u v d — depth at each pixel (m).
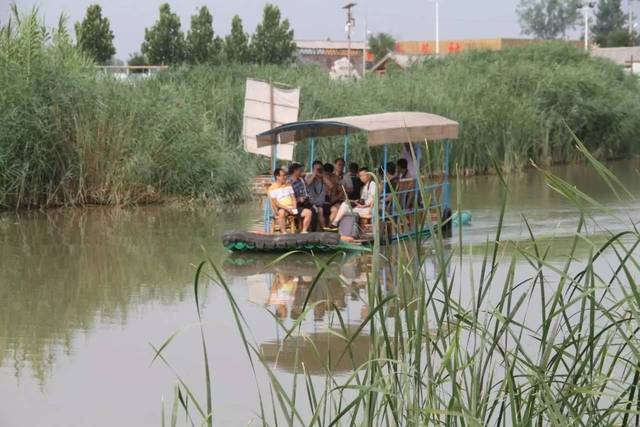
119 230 24.47
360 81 44.06
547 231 23.09
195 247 21.95
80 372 12.54
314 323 14.73
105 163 29.25
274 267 19.58
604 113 48.03
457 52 58.97
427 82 44.66
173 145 30.23
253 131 30.86
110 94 29.72
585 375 7.94
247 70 41.56
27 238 23.12
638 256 19.11
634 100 52.09
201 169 30.39
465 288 16.23
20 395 11.63
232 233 21.11
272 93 30.36
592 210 27.78
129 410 11.07
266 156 34.28
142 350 13.51
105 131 29.23
